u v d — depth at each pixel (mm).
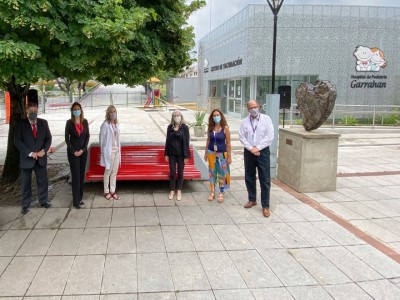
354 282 4316
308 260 4816
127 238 5367
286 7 19172
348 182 8703
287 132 8141
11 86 7422
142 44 6668
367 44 19922
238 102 23391
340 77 20000
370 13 19750
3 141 14562
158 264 4637
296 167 7793
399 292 4129
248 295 4027
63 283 4180
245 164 6645
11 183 7715
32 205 6684
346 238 5500
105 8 5402
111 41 5309
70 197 7180
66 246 5086
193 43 8117
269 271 4527
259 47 19234
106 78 7699
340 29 19609
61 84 48844
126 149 7957
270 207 6789
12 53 4605
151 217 6211
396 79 20516
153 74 7477
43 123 6457
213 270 4523
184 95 48250
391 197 7547
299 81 20172
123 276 4344
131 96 50875
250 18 19000
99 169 7633
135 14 5516
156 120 23156
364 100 20422
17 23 4652
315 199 7324
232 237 5473
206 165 9281
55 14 5090
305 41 19469
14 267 4512
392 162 11195
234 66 21953
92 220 6031
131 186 7961
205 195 7465
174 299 3926
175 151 7016
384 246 5258
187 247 5117
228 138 6941
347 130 17609
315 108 7543
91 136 16203
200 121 15375
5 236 5383
